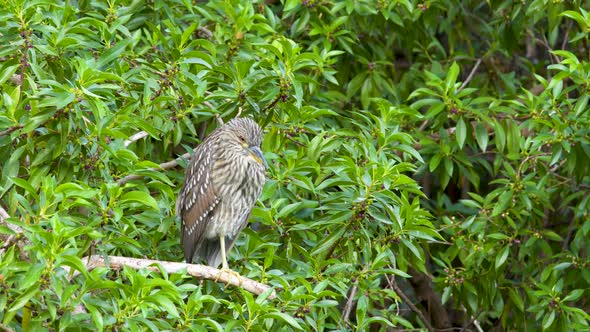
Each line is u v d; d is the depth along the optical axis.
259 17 14.05
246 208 12.96
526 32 18.48
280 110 12.83
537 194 14.40
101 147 11.01
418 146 15.48
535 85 18.19
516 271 16.02
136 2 13.58
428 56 17.27
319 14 15.41
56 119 10.73
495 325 17.94
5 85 11.81
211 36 14.55
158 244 12.32
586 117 13.95
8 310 8.80
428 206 16.77
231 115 12.74
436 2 16.16
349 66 16.33
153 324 9.27
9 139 11.06
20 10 11.19
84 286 9.05
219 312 11.70
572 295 14.09
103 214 10.28
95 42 12.63
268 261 11.30
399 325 18.31
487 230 15.14
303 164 12.29
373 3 15.45
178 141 12.50
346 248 12.34
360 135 12.31
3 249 10.02
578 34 14.64
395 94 16.16
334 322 13.27
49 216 9.55
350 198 11.45
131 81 12.27
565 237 17.70
